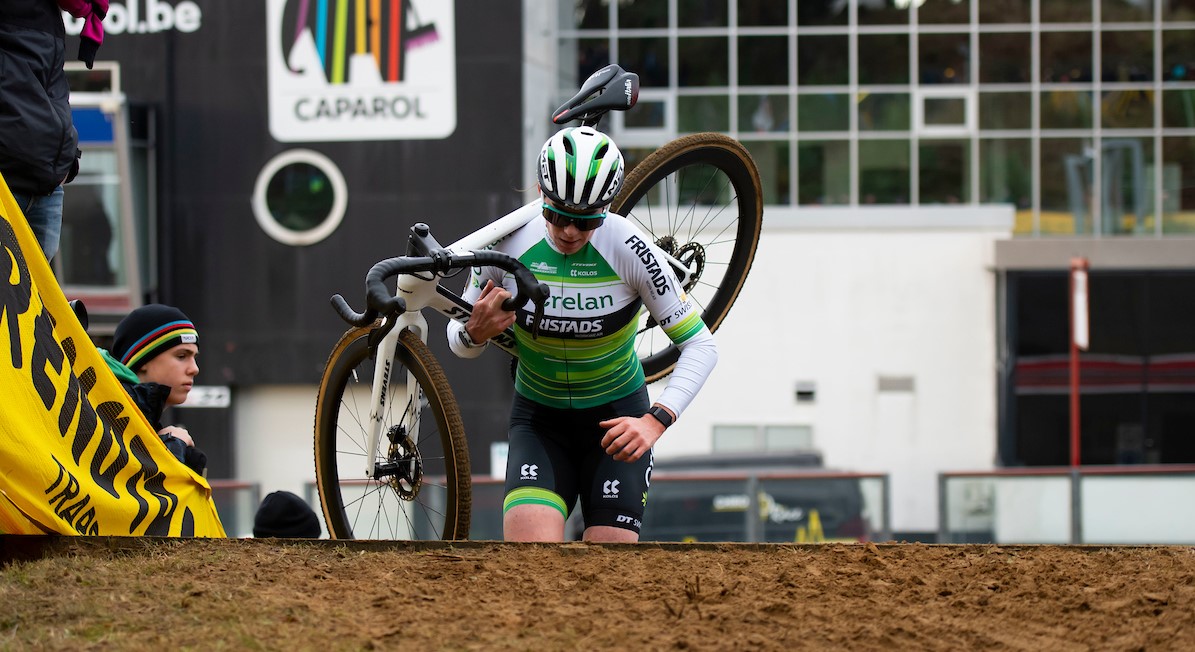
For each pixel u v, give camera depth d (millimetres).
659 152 17312
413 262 13531
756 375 68500
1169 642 9312
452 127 65625
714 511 40469
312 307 66938
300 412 68438
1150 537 40125
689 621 9812
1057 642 9367
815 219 68312
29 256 13164
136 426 14469
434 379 14352
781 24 69438
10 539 12273
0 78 13297
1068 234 69500
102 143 64125
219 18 66375
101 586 10648
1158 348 68062
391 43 65625
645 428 14023
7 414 12359
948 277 68250
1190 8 68625
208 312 67438
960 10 69125
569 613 9977
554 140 13836
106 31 66562
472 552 12039
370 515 29844
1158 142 69062
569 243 14109
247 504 41094
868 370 68250
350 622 9656
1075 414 63625
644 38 69688
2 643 9211
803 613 10023
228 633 9344
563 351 15070
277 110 66500
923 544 12328
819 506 40531
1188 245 67500
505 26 65188
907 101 69438
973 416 68188
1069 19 69062
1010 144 69375
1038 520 40500
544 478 15250
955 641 9398
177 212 67188
